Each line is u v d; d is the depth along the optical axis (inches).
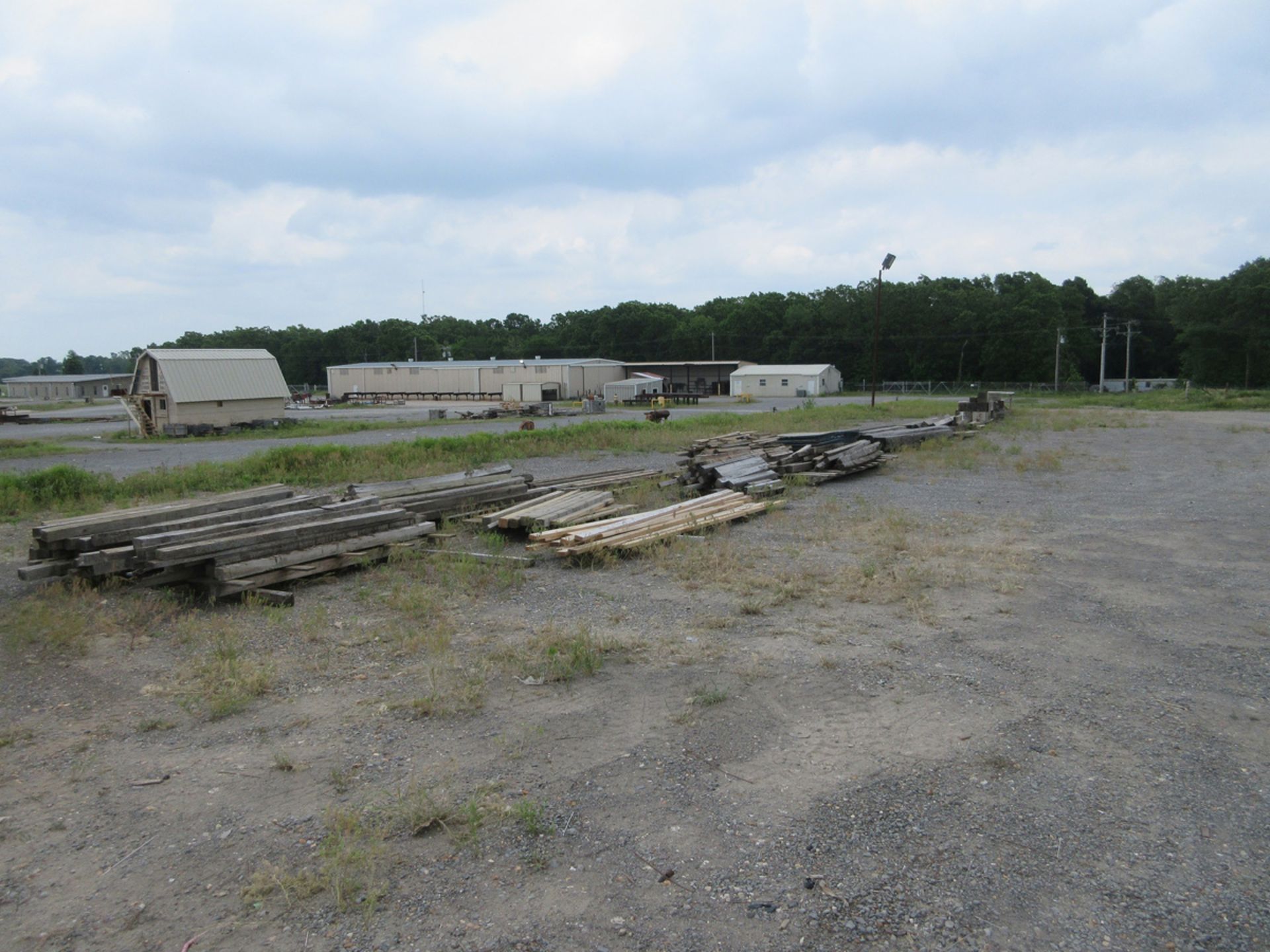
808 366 2933.1
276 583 356.8
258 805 179.6
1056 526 467.8
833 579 355.3
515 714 223.0
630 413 1987.0
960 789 181.0
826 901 143.9
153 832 170.6
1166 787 182.1
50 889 152.7
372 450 892.0
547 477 713.0
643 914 141.3
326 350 5211.6
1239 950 131.6
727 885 148.6
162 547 323.6
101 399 3508.9
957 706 224.7
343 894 147.9
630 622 301.7
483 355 5098.4
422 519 461.1
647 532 426.9
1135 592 334.0
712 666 255.4
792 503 557.6
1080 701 227.9
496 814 172.6
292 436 1311.5
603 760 196.2
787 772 189.5
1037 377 3553.2
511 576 362.9
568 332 5064.0
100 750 207.8
